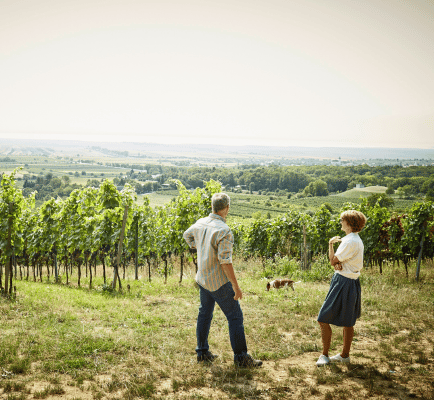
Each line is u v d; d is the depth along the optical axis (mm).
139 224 11906
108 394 2855
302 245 11797
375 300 6016
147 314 5172
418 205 8492
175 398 2785
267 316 5215
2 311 5012
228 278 3295
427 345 4133
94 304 5699
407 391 2971
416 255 9938
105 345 3830
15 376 3070
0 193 6668
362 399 2832
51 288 7203
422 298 6164
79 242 8812
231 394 2889
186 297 6426
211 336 4262
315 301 5844
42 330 4234
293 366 3521
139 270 12430
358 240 3514
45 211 9688
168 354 3697
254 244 13539
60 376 3109
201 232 3482
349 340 3549
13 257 9617
